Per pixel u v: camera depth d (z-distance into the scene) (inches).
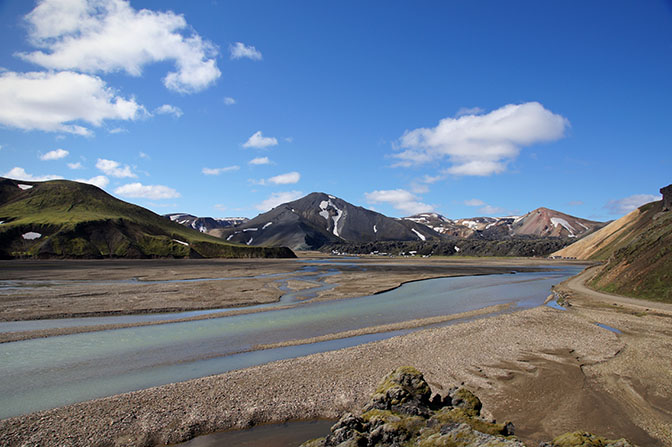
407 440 431.2
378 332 1107.9
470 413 477.7
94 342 964.0
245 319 1272.1
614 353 874.8
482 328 1125.1
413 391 518.6
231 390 660.1
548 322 1213.1
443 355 858.8
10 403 617.9
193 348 927.0
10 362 807.1
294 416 582.9
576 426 542.6
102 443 499.5
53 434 512.7
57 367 781.9
